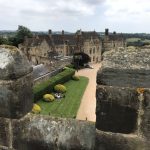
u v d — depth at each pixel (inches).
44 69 2148.1
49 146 166.4
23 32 4660.4
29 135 168.9
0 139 173.6
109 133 145.2
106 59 143.2
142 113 137.2
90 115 1366.9
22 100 165.9
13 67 156.1
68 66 3132.4
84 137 158.2
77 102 1628.9
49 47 3678.6
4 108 165.2
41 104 1541.6
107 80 140.3
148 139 138.8
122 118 141.4
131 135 141.5
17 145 171.3
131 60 137.9
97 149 149.7
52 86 1850.4
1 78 159.9
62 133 163.6
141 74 133.7
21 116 166.9
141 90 134.9
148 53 138.0
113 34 4648.1
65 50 3838.6
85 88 2094.0
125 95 138.3
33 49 3634.4
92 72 3115.2
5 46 163.0
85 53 3636.8
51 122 167.2
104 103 142.9
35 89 1625.2
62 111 1414.9
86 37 3924.7
